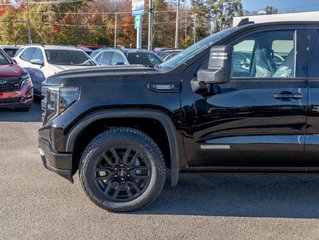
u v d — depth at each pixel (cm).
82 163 417
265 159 427
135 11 2361
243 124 417
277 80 420
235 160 427
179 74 418
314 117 416
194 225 404
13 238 367
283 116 416
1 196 460
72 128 411
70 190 484
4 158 608
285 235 387
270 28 430
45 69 1119
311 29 431
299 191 505
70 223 399
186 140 419
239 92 415
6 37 6122
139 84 414
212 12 6606
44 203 445
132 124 432
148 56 1336
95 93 411
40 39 6253
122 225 399
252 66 427
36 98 1213
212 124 416
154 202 457
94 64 1205
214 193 491
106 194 423
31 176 530
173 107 413
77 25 6738
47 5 6341
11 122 886
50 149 425
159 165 421
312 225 410
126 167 422
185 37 7412
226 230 394
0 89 923
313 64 425
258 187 516
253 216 428
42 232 379
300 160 429
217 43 427
